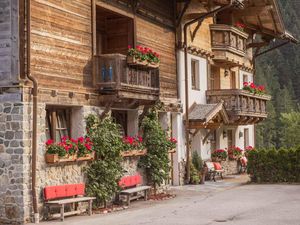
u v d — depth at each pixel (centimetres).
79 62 1498
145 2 1881
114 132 1583
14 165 1276
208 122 2228
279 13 2836
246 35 2725
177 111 2125
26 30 1297
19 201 1266
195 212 1409
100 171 1519
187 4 2105
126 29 1795
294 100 6738
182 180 2162
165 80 2038
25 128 1280
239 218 1293
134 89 1630
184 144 2200
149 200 1716
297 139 5166
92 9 1564
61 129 1479
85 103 1512
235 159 2736
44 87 1349
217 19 2669
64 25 1441
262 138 5397
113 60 1553
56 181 1371
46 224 1247
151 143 1825
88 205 1423
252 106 2652
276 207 1474
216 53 2483
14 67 1294
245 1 2489
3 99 1295
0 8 1312
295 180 2158
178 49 2142
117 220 1296
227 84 2730
